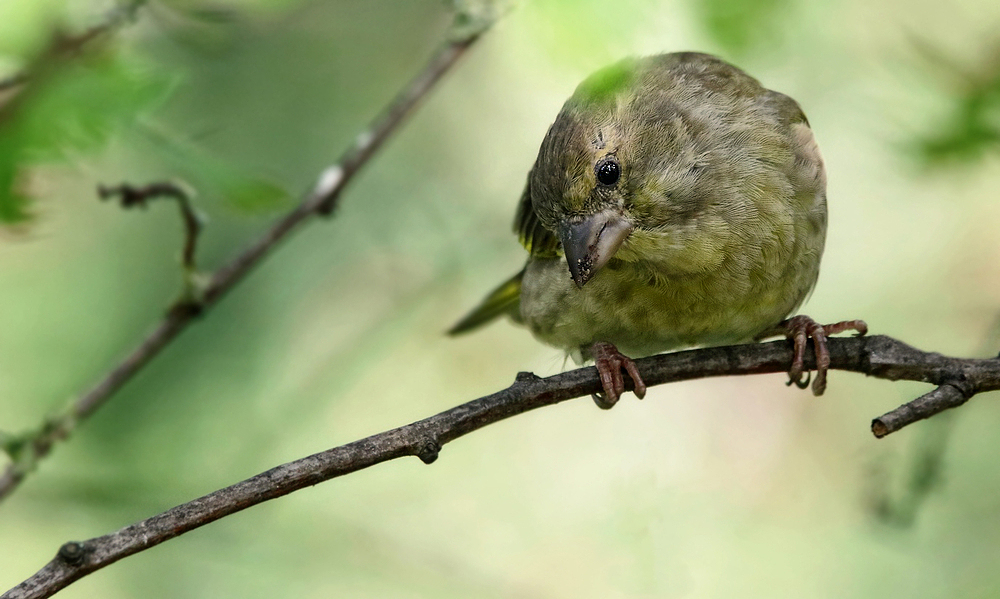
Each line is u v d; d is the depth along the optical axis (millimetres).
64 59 4121
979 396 10344
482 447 11945
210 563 10219
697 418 11688
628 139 7168
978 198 11281
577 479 11727
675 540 10727
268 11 5895
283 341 10484
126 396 9797
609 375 7379
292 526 10258
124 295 10008
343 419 11008
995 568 9812
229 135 9734
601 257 7066
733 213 7383
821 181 7848
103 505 8859
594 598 10867
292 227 7941
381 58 10516
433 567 10625
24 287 9930
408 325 11461
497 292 9883
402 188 11336
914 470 7578
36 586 4570
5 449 7270
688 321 7832
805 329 7152
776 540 10875
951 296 11188
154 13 5770
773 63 4914
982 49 6566
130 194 6926
